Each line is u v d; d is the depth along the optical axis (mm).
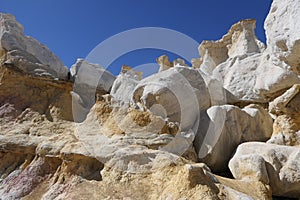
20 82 10656
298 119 9328
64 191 6621
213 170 9789
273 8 7344
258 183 6855
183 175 5891
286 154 7504
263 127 11289
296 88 9312
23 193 6930
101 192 6355
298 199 7203
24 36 12047
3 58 11148
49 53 12281
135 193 6188
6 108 9828
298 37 6035
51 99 10492
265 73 11539
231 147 10258
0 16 12102
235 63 18469
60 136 8414
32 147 8039
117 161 7023
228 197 5535
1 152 8188
